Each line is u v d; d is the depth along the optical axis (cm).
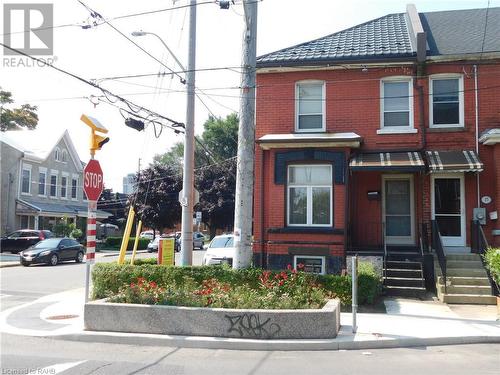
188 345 863
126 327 923
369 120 1623
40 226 4062
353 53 1650
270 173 1619
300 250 1554
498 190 1490
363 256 1445
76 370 695
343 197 1544
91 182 1010
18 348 845
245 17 1246
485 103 1568
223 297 959
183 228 1471
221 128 5906
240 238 1229
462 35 1745
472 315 1114
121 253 1508
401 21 1961
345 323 1009
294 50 1747
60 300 1398
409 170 1474
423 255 1459
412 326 984
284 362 753
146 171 4716
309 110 1680
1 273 2206
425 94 1602
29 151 4066
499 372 696
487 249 1309
